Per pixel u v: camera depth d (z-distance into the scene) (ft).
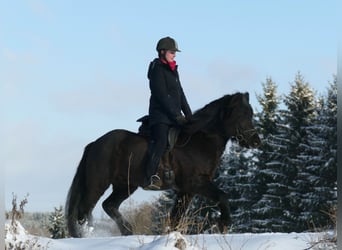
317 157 132.05
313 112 144.87
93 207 42.91
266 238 29.32
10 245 26.96
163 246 25.79
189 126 42.63
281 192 137.90
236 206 149.59
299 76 146.51
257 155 148.15
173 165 42.22
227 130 43.01
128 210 42.60
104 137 43.88
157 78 41.55
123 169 42.83
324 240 27.27
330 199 126.52
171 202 102.22
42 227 33.45
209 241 29.14
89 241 29.58
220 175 152.97
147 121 44.01
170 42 42.14
